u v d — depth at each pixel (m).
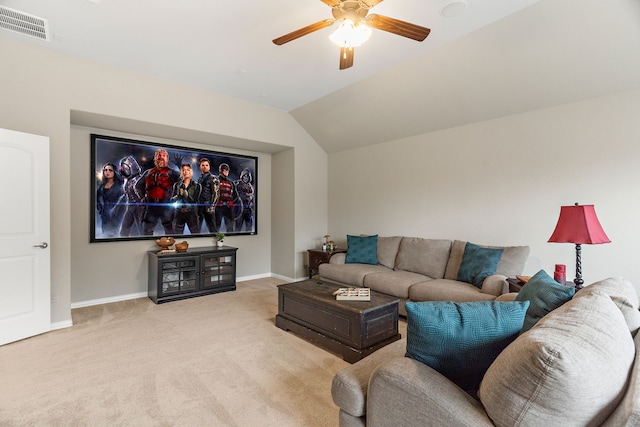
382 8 2.48
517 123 3.51
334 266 4.34
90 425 1.75
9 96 2.93
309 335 2.88
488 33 2.81
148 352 2.65
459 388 1.16
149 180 4.44
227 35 2.90
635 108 2.79
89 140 3.99
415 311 1.26
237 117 4.54
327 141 5.46
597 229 2.35
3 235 2.75
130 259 4.32
